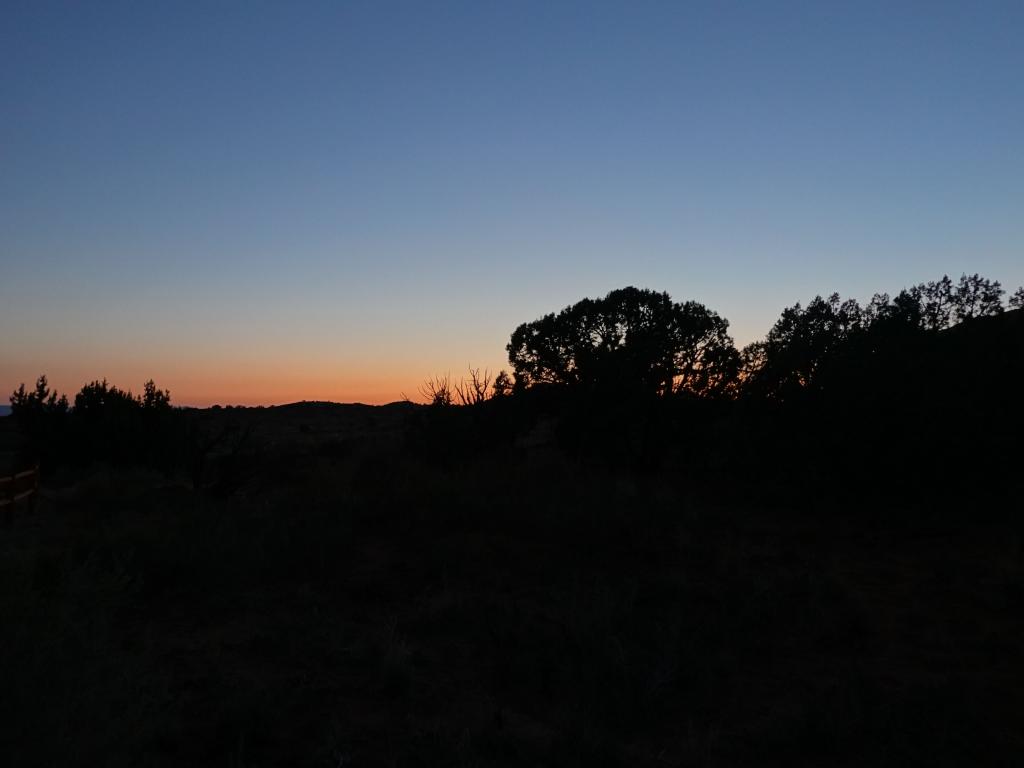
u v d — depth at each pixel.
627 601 9.48
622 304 27.80
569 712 6.50
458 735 6.12
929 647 8.68
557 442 28.02
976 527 14.67
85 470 23.84
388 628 8.77
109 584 5.38
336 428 62.22
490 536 13.59
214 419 64.06
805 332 21.95
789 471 19.48
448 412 22.48
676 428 25.80
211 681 6.99
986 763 5.89
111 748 4.23
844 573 12.08
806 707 6.78
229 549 11.41
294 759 5.52
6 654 3.89
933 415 16.48
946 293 18.72
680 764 5.83
